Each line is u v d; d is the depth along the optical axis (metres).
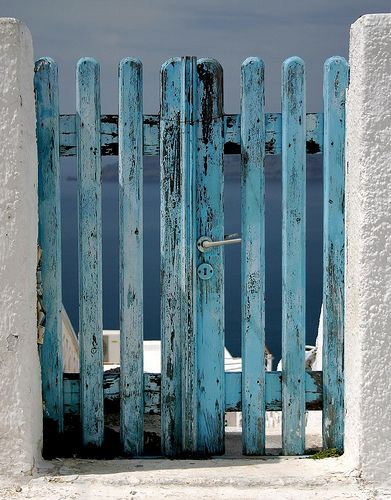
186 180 4.16
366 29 3.80
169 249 4.21
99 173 4.16
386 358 3.93
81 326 4.23
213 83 4.14
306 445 4.58
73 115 4.15
